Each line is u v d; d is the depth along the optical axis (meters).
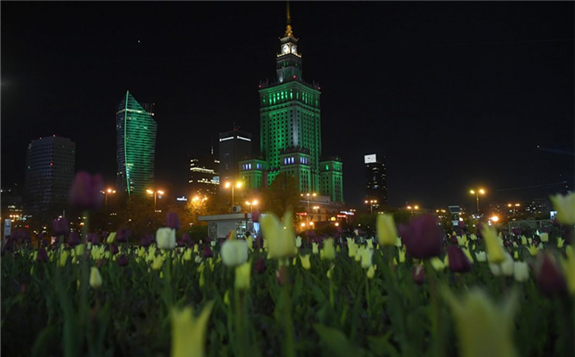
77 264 5.06
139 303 3.90
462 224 11.77
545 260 1.93
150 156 184.12
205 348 2.78
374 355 2.32
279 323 2.97
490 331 0.70
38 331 3.02
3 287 4.37
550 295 1.90
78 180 2.57
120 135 181.88
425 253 2.19
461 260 3.22
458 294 3.41
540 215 31.34
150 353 2.53
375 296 3.79
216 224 29.53
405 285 3.51
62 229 5.24
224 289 3.87
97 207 2.66
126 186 175.00
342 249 8.76
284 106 182.50
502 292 3.12
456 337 2.49
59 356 2.66
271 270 5.34
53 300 3.53
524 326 2.52
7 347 2.98
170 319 2.91
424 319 2.99
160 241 4.01
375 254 6.02
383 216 2.69
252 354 2.05
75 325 2.16
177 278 4.40
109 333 3.10
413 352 2.08
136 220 48.03
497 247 2.58
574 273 1.95
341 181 192.00
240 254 2.33
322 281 4.32
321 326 1.95
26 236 9.26
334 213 162.25
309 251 8.41
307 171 174.75
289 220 2.15
